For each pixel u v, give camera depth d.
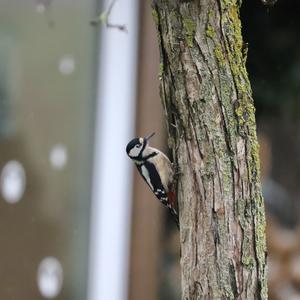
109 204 13.45
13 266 13.35
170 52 6.62
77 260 13.47
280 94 15.66
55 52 13.37
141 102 13.44
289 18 15.26
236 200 6.57
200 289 6.61
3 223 13.38
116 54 13.39
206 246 6.59
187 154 6.68
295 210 19.05
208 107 6.58
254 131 6.65
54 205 13.45
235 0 6.65
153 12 6.69
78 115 13.44
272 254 15.64
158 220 13.57
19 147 13.38
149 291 13.54
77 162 13.46
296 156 19.45
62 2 13.30
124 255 13.49
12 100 13.34
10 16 13.27
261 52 15.50
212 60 6.55
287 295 15.38
